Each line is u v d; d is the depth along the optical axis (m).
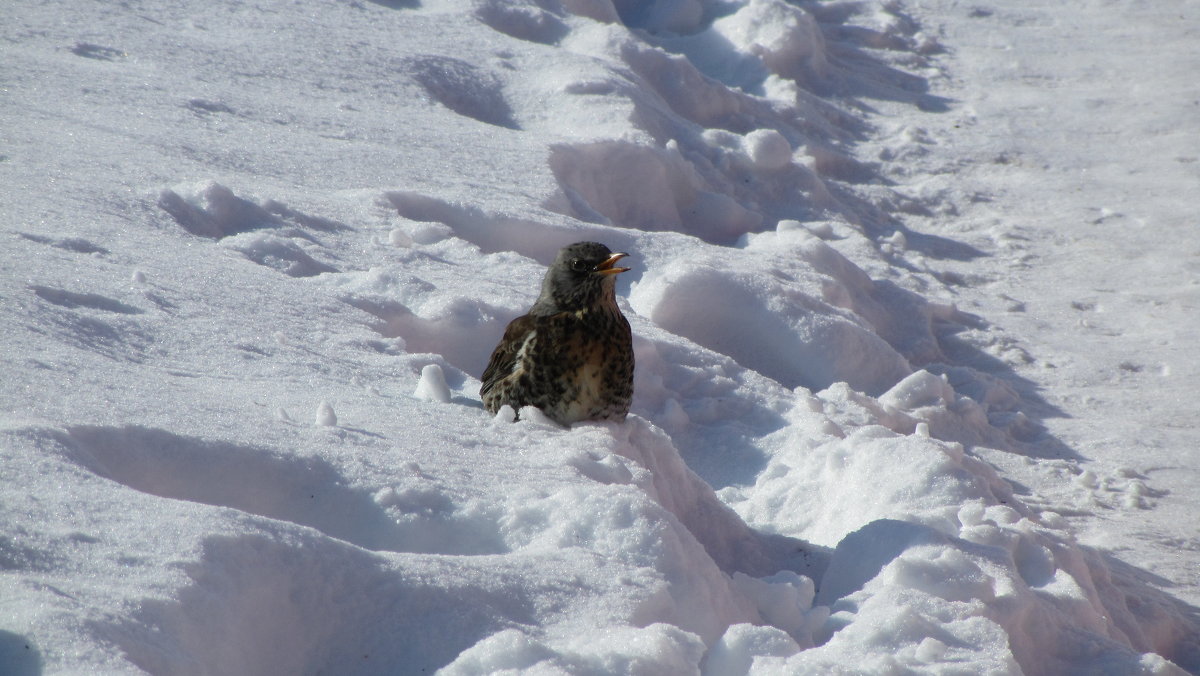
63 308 13.02
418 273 18.25
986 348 24.23
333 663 7.94
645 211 27.27
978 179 35.16
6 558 7.23
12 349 11.30
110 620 6.82
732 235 28.25
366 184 21.97
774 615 10.16
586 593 8.58
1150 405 21.84
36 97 22.86
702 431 16.69
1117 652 10.76
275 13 31.83
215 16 30.84
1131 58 45.81
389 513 9.62
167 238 17.06
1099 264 29.44
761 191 30.62
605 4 39.78
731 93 35.50
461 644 7.96
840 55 44.31
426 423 11.83
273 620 7.84
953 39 47.69
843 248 28.45
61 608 6.75
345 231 19.39
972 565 10.73
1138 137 38.53
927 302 25.42
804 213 30.34
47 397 10.12
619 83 30.83
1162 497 18.00
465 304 16.89
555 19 35.91
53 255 14.91
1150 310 26.62
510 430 12.12
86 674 6.34
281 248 17.73
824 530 13.77
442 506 9.77
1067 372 23.34
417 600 8.18
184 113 23.69
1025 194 34.16
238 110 24.73
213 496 9.55
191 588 7.36
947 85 43.12
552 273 13.21
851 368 20.36
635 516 9.59
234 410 10.91
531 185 23.58
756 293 20.69
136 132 21.83
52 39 26.81
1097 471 18.88
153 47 27.67
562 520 9.60
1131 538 16.38
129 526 7.86
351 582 8.16
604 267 12.93
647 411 16.86
